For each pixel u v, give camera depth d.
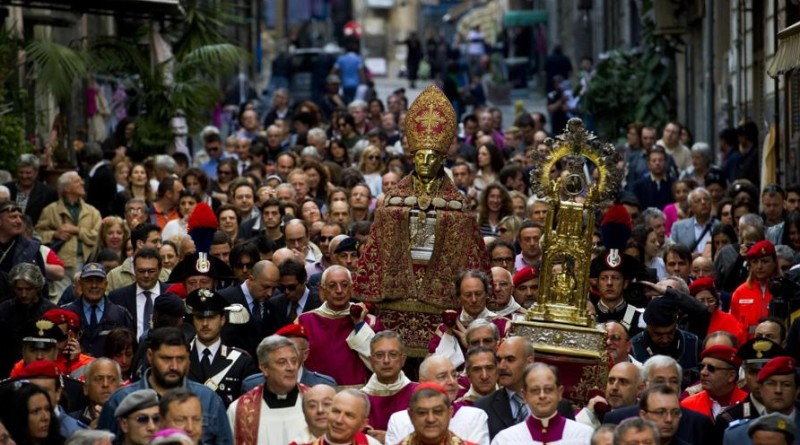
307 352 23.55
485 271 26.17
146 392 19.78
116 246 32.44
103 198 36.84
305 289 27.39
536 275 27.11
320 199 37.09
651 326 24.97
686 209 36.44
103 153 43.50
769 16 40.66
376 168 39.47
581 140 23.92
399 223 25.92
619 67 54.34
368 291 25.88
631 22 64.38
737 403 22.06
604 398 22.64
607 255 26.27
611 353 23.88
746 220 29.69
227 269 27.11
